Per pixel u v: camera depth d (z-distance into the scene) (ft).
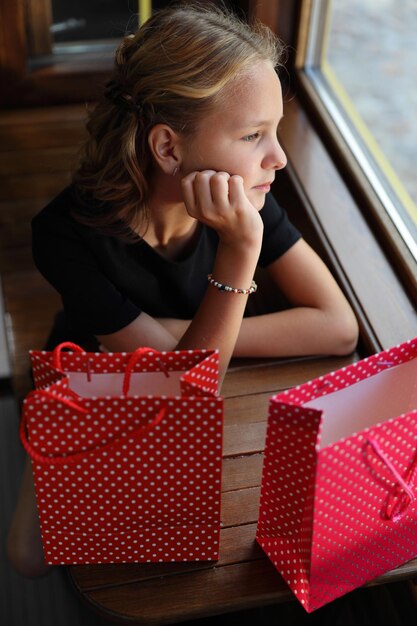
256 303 6.41
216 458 3.33
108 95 4.35
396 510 3.43
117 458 3.32
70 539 3.64
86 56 7.39
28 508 5.17
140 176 4.35
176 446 3.29
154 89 4.06
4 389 7.83
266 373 4.79
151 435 3.25
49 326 7.03
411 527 3.59
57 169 6.08
